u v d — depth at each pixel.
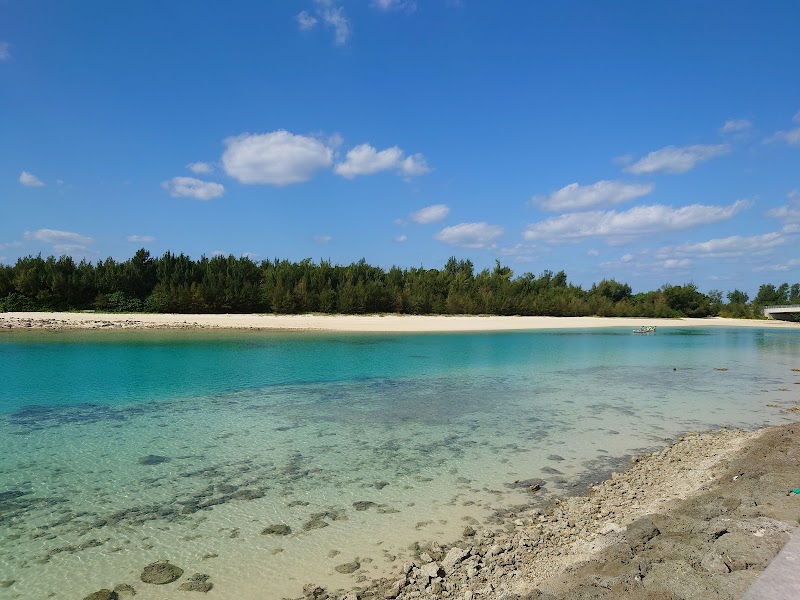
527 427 15.70
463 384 23.17
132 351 31.59
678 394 21.73
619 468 12.06
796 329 88.25
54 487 10.20
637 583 5.53
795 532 6.17
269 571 7.15
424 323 63.34
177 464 11.72
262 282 72.00
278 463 11.93
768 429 15.10
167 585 6.75
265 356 31.23
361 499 9.87
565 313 96.00
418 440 14.06
